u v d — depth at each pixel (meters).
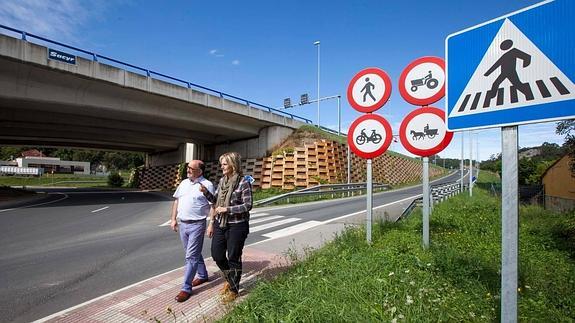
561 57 2.00
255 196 24.41
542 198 23.16
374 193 28.70
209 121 26.78
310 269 4.54
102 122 24.34
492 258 5.45
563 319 3.54
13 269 5.86
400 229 7.48
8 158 96.88
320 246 6.99
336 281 3.88
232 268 4.16
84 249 7.41
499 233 7.72
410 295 3.47
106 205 18.67
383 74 5.92
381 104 5.95
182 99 22.11
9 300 4.43
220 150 36.72
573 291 4.45
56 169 89.69
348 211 14.22
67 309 4.07
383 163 43.75
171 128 28.48
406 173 52.94
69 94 18.02
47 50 15.59
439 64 5.43
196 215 4.36
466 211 11.43
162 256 6.73
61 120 22.92
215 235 4.26
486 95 2.32
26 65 15.37
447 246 5.68
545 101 2.05
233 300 4.02
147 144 39.41
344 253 5.13
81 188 45.53
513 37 2.20
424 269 4.52
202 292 4.47
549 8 2.05
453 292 3.76
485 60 2.34
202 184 4.38
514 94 2.18
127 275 5.47
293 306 3.18
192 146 40.31
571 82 1.96
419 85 5.59
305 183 27.73
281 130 32.28
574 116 1.94
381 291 3.55
